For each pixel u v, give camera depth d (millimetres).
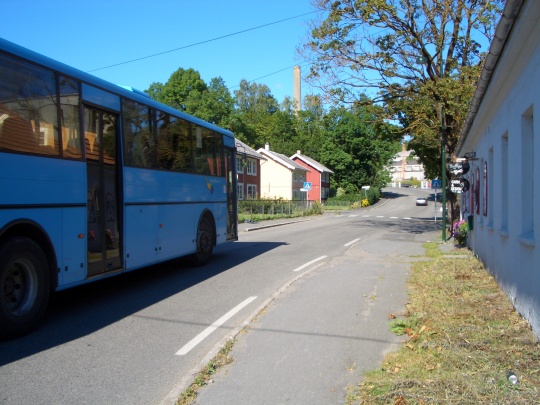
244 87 94312
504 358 4754
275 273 11125
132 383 4566
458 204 23766
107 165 7668
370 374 4637
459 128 21406
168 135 9891
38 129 6086
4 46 5598
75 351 5465
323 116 24250
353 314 7016
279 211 41406
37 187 6031
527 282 6039
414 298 7930
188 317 7027
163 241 9602
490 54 6664
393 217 46344
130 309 7508
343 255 14695
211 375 4699
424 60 21844
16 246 5707
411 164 170000
